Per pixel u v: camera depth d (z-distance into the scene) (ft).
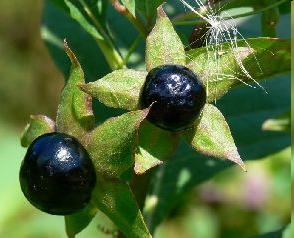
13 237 1.32
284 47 0.62
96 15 0.76
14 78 2.09
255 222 1.54
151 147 0.61
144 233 0.60
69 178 0.60
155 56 0.63
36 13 2.18
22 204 1.33
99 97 0.61
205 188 1.54
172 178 0.90
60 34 0.92
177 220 1.54
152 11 0.69
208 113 0.62
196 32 0.66
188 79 0.60
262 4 0.71
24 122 2.05
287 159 1.54
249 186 1.54
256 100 0.95
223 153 0.60
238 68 0.63
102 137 0.60
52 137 0.61
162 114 0.60
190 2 0.76
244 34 0.92
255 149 0.93
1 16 2.19
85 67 0.90
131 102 0.61
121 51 0.90
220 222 1.54
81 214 0.64
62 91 0.63
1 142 1.43
